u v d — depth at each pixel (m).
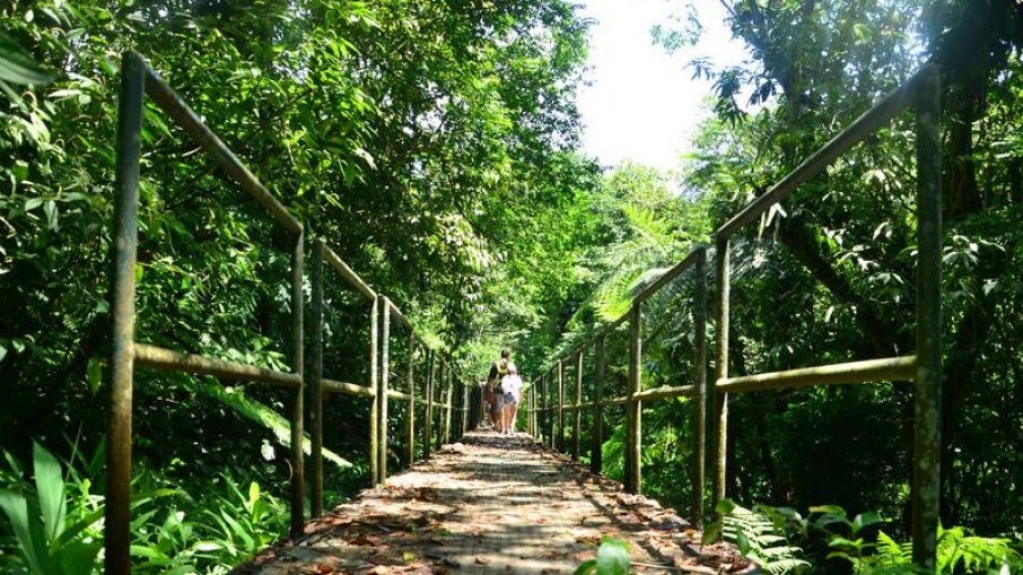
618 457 14.33
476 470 7.37
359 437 10.76
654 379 13.27
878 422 8.95
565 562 3.08
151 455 5.57
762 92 8.45
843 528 7.77
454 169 10.20
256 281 5.45
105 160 3.75
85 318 4.35
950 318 6.98
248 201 6.18
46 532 2.33
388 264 10.80
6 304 4.02
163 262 4.17
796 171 2.67
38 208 3.62
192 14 4.66
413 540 3.49
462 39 10.05
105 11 3.92
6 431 4.27
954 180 7.42
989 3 6.22
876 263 7.39
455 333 14.12
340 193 8.93
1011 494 8.05
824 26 7.86
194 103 4.64
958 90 7.12
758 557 3.33
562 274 27.33
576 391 9.03
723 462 3.41
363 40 8.09
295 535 3.44
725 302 3.52
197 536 3.87
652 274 11.98
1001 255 6.72
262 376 2.89
